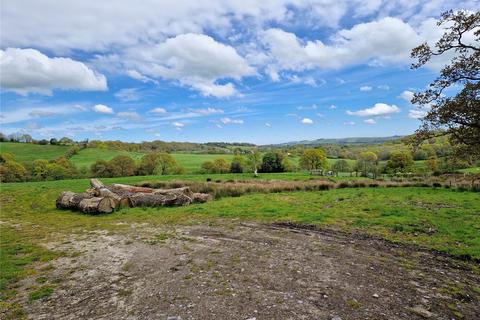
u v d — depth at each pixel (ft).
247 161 246.47
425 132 40.01
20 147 310.65
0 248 38.81
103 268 30.60
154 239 41.83
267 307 20.94
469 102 35.06
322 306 21.07
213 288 24.34
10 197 86.53
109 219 59.88
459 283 25.31
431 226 44.11
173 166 235.61
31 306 22.44
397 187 100.68
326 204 68.95
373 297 22.56
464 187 89.71
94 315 20.74
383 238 39.78
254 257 32.45
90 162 266.36
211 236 42.70
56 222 58.39
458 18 36.78
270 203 71.87
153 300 22.63
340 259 31.55
